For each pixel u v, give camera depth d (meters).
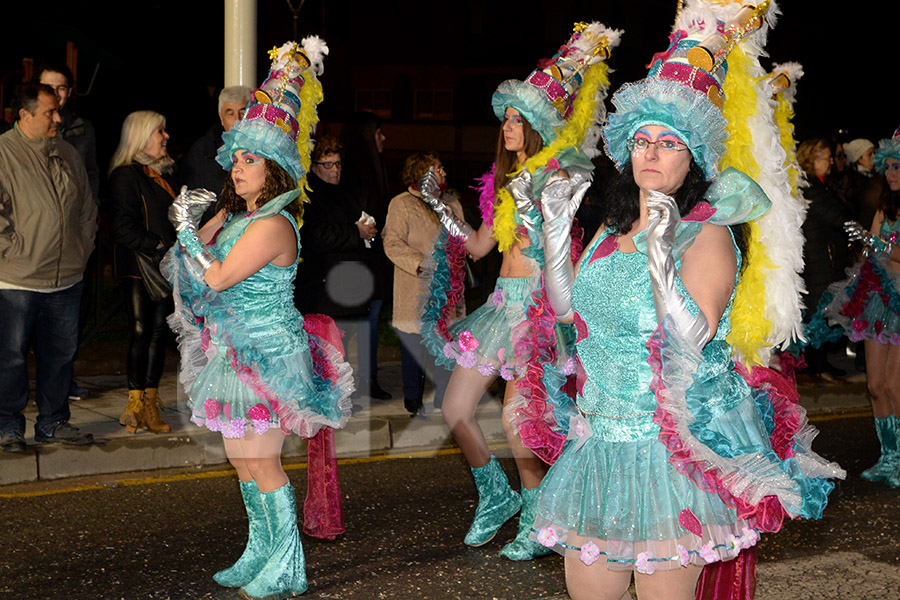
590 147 5.16
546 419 3.57
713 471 2.86
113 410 7.18
